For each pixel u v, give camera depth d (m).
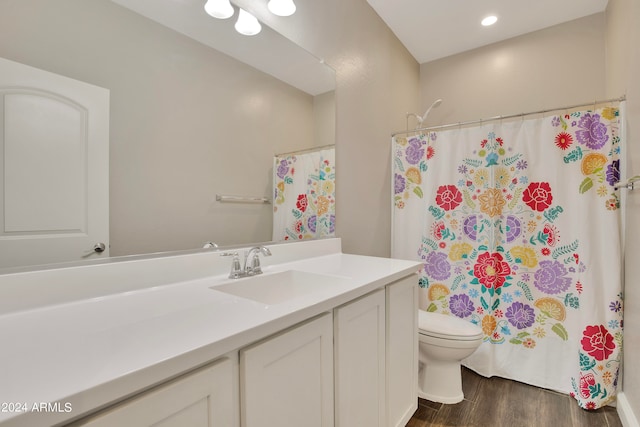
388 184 2.41
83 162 0.93
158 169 1.11
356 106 2.07
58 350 0.56
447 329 1.65
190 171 1.21
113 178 1.00
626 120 1.62
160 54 1.11
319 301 0.86
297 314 0.79
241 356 0.67
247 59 1.41
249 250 1.29
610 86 2.17
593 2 2.24
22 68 0.81
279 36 1.55
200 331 0.65
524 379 1.87
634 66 1.52
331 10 1.87
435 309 2.11
